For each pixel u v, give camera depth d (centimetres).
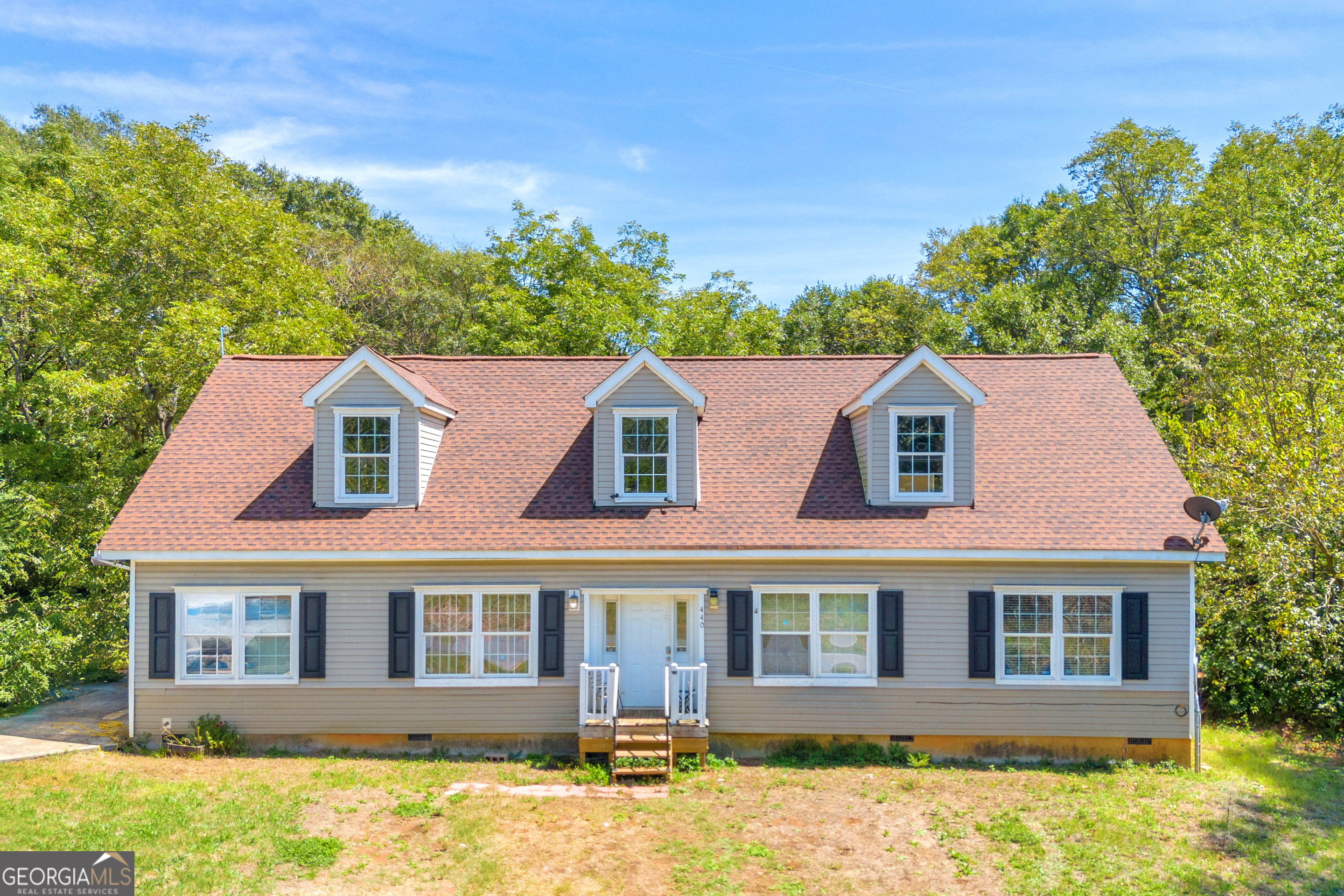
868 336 3750
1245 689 1741
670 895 1013
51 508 2209
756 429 1794
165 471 1628
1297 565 1697
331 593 1523
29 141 4269
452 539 1523
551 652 1529
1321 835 1201
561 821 1213
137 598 1506
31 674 1772
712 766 1460
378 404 1606
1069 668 1516
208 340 2364
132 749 1494
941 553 1495
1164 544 1483
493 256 3925
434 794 1300
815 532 1543
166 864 1030
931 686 1520
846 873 1075
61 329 2500
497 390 1883
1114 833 1191
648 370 1628
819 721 1525
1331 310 2162
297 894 980
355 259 4256
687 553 1511
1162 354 3253
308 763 1441
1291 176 3238
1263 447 1809
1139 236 3647
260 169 5025
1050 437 1741
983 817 1248
